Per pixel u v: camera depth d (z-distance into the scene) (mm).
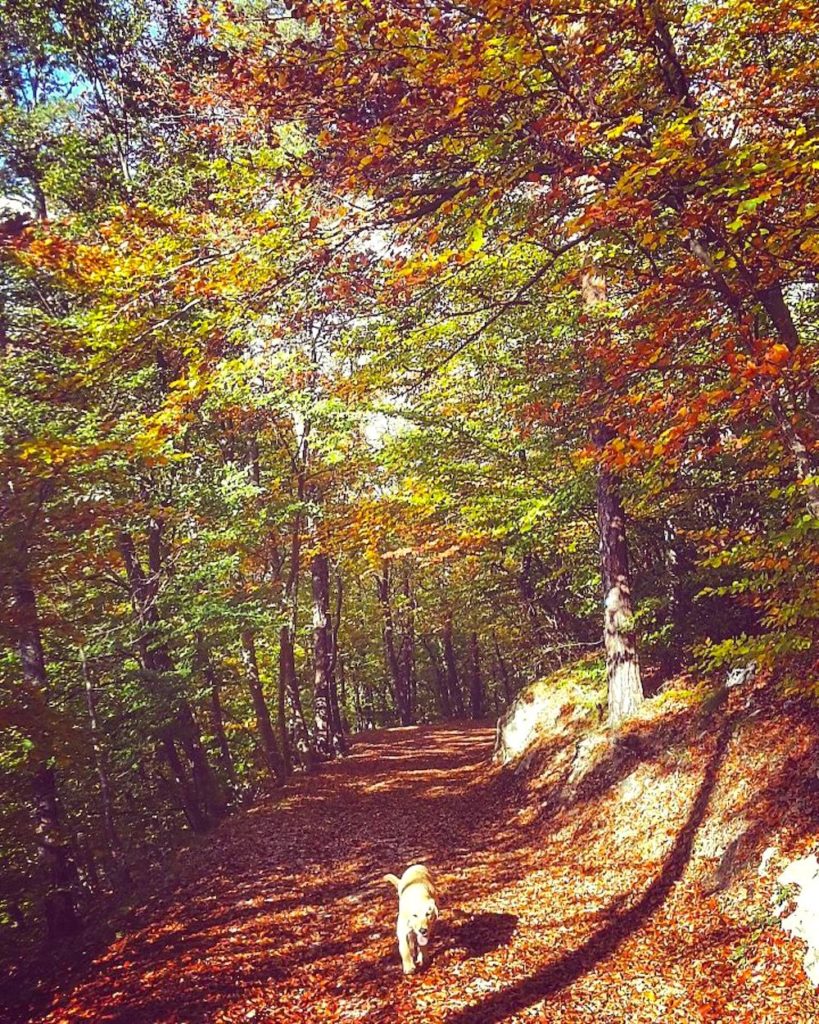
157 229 7738
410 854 12484
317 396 14820
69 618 13711
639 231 6684
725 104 6270
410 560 32094
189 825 17875
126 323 6105
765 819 8156
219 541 15797
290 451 20625
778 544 5895
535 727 16438
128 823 17484
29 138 15102
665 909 8133
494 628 27750
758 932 6871
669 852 9289
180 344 6797
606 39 5711
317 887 11227
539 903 9289
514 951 7945
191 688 15734
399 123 5680
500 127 6059
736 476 10234
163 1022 7379
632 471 10977
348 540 18859
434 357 9523
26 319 12586
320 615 24141
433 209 6312
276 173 6645
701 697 11477
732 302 6141
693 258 6367
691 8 7125
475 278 9891
